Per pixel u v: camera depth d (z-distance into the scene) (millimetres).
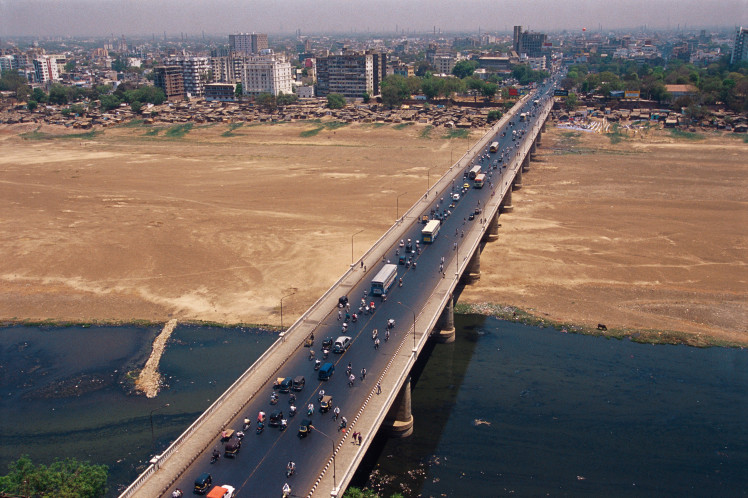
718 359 117312
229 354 120500
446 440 94750
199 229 190875
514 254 169000
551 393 106375
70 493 73875
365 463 90062
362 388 89250
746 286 148125
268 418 83000
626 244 174500
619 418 99562
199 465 74375
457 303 142000
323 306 115625
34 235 189000
